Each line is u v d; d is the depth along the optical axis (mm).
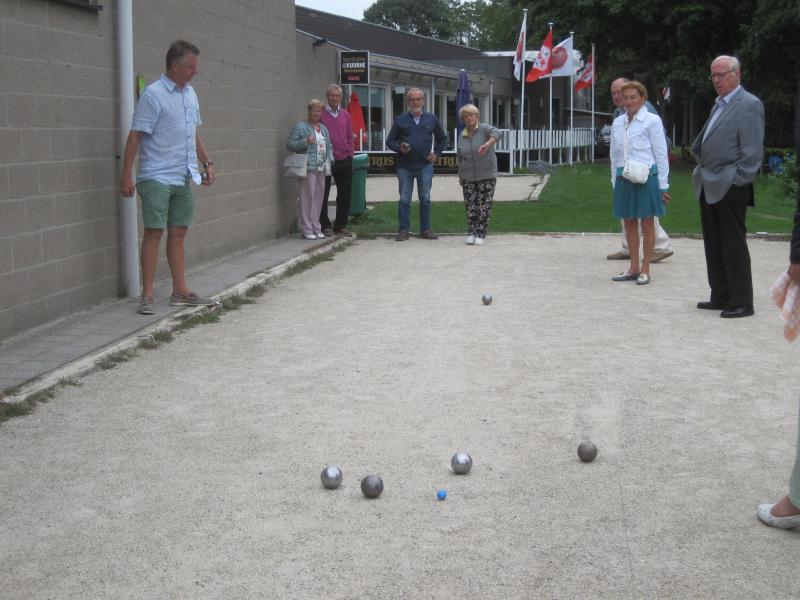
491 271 11242
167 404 5871
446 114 37219
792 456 4926
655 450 5027
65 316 8078
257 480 4621
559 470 4742
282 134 13820
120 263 9086
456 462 4668
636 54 44594
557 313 8703
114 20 8797
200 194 10922
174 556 3816
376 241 14359
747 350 7266
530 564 3738
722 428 5383
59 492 4477
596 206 19891
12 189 7223
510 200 20953
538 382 6367
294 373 6613
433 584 3578
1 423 5469
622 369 6707
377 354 7164
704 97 41875
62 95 7934
